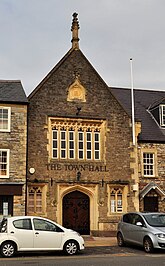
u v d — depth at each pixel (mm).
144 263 14031
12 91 23938
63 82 24906
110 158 25016
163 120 28188
